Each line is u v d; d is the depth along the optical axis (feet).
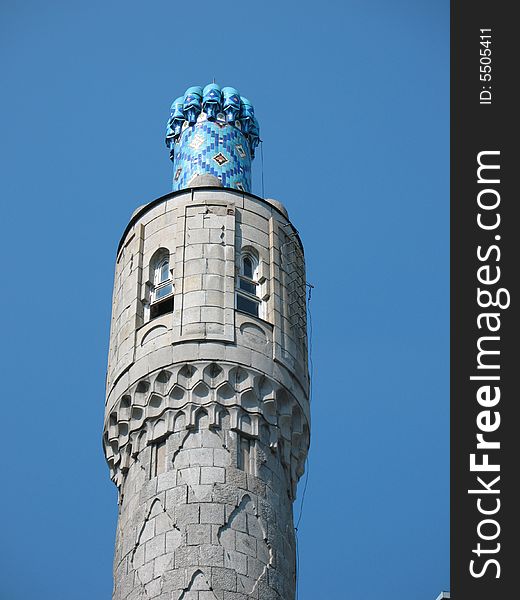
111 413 181.57
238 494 169.78
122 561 169.48
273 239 190.70
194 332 178.91
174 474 170.81
